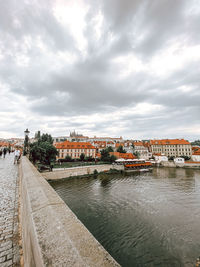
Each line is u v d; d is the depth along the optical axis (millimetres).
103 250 1351
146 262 12922
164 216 20750
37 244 1476
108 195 28500
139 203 25078
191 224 18812
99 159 71375
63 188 31531
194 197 28047
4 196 6793
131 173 53406
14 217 4914
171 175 50156
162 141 101812
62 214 2096
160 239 15883
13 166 16344
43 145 41156
